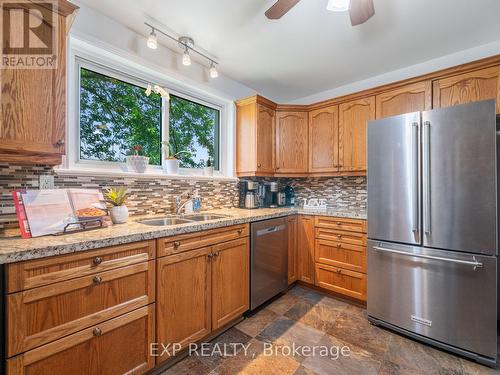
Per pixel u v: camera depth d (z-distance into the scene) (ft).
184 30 6.28
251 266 6.79
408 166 5.91
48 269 3.29
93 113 6.01
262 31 6.31
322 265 8.18
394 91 7.68
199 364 4.97
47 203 4.16
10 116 3.70
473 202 5.11
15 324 3.03
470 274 5.13
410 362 5.04
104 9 5.57
